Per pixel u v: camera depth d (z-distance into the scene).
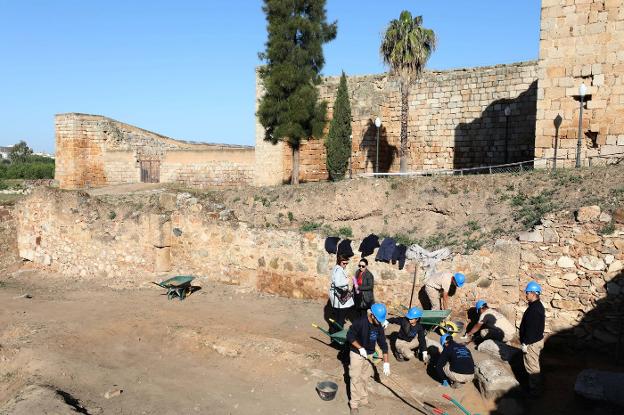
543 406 8.16
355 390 8.14
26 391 9.03
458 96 24.88
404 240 14.19
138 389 9.38
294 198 17.89
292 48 22.98
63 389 9.31
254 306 13.74
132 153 35.97
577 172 13.71
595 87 15.58
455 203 14.68
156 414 8.43
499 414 7.99
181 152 33.34
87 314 13.66
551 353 10.41
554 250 10.63
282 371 9.77
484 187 14.59
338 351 10.49
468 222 13.84
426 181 15.86
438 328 10.81
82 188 33.44
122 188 31.47
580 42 15.71
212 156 32.09
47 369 10.14
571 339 10.46
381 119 27.16
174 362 10.66
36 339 11.71
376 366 9.37
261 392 9.09
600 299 10.23
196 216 16.44
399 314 12.02
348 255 13.01
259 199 18.52
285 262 14.48
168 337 11.80
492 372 8.50
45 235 20.23
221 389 9.30
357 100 27.70
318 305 13.62
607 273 10.19
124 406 8.70
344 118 25.23
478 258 11.30
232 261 15.70
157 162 35.62
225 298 14.55
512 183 14.19
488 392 8.29
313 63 23.53
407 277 12.15
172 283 14.44
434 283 11.34
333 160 25.20
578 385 8.02
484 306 10.48
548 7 16.12
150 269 17.12
